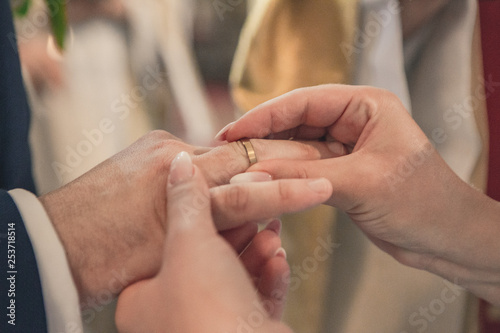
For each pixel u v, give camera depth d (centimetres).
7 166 63
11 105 63
